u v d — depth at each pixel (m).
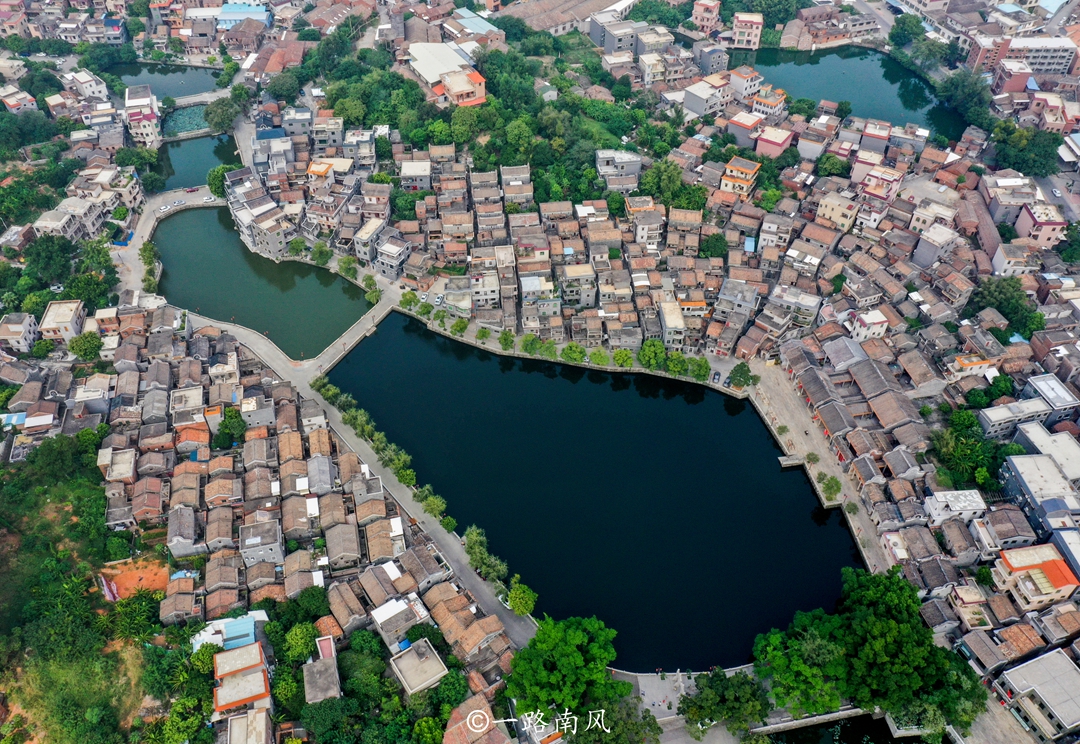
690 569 194.50
